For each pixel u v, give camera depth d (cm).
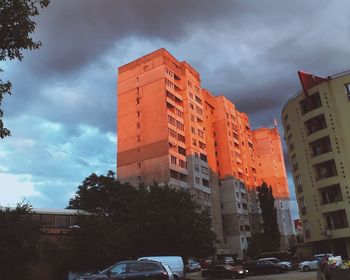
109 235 3781
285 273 4428
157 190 4484
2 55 1038
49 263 3547
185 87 9244
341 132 5175
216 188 10056
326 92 5388
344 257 4981
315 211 5272
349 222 4875
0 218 2970
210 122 10706
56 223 4875
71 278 3641
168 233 4119
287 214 12800
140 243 4178
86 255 3619
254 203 11381
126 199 5122
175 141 8431
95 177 5488
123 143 8706
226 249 9419
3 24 994
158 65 8838
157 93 8631
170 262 3003
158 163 8119
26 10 1019
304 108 5706
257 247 8462
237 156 10938
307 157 5503
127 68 9275
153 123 8462
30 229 3041
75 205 5509
